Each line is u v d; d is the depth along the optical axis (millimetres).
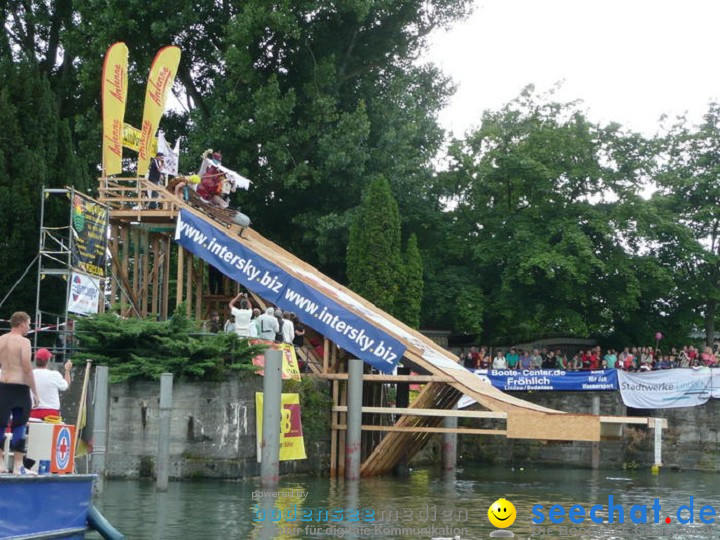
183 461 25766
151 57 43594
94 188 43469
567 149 45375
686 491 29312
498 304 45000
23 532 14898
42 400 17844
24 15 44344
